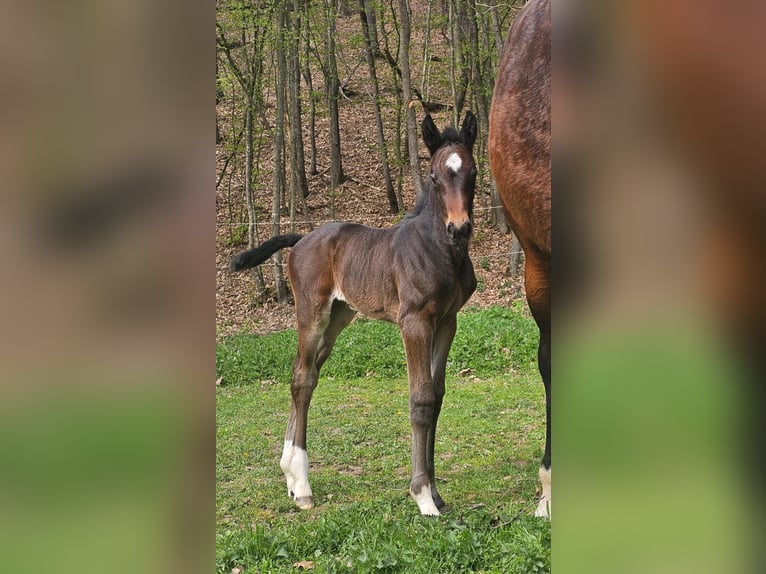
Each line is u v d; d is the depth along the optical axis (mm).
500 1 12922
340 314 5656
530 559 2941
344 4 16078
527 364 9141
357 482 5484
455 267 4723
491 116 2203
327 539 3814
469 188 4523
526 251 2734
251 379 9547
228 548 3676
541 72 1938
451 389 8344
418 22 16406
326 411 7777
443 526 3869
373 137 18531
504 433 6543
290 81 14805
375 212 15883
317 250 5492
